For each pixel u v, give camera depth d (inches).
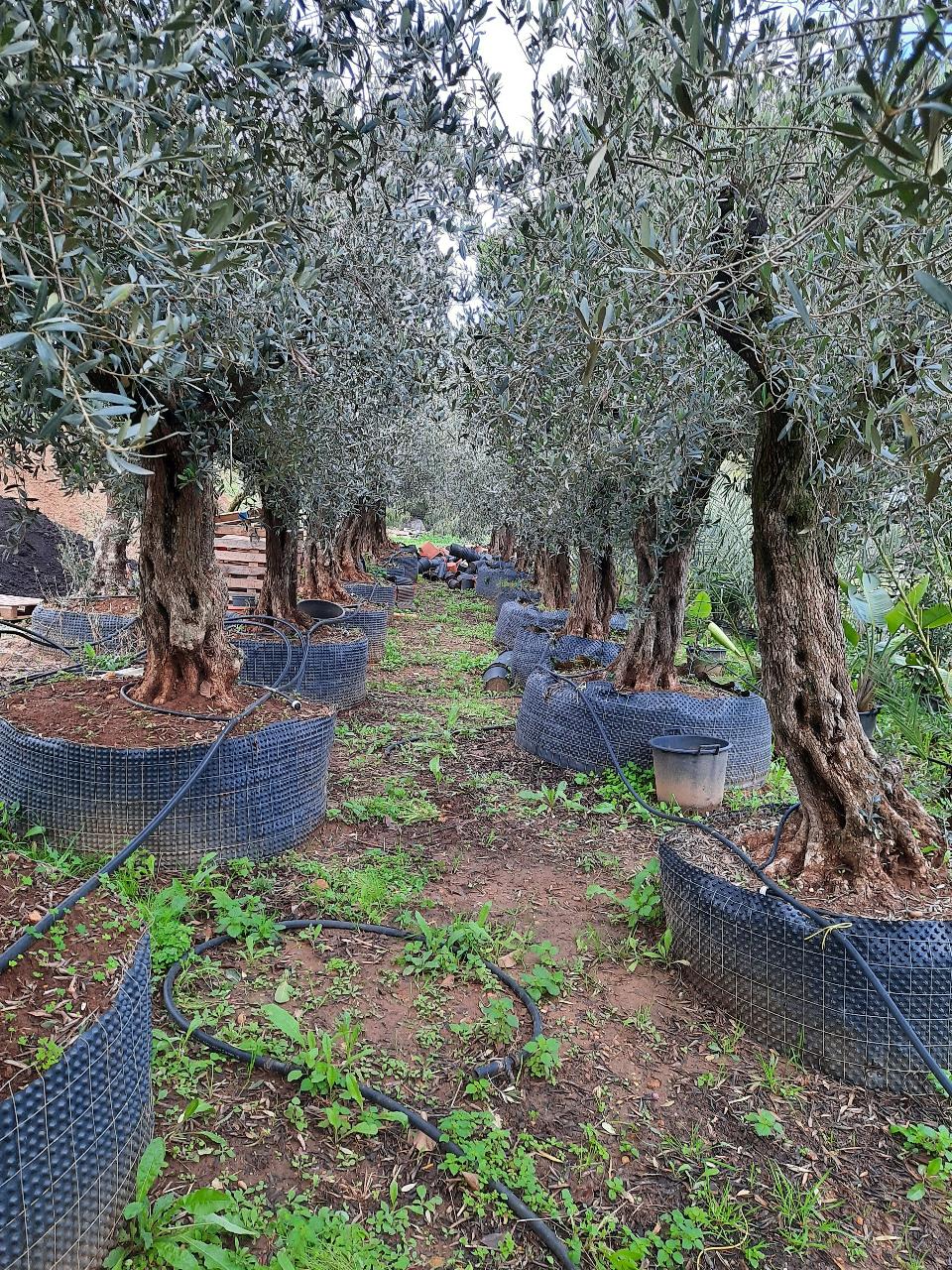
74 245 59.6
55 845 139.9
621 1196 82.0
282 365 135.0
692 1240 76.2
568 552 355.6
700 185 86.4
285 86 74.0
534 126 102.3
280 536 260.4
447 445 585.6
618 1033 108.6
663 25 59.3
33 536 390.3
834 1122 93.7
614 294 93.4
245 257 72.4
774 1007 105.8
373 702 275.6
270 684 242.7
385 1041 103.3
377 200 129.8
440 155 113.0
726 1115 94.2
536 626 325.1
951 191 44.5
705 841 129.3
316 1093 92.0
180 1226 71.9
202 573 163.9
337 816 173.5
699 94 62.2
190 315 84.5
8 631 207.2
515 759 223.6
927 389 79.5
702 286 84.4
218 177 77.2
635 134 89.0
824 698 113.0
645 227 72.9
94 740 143.6
